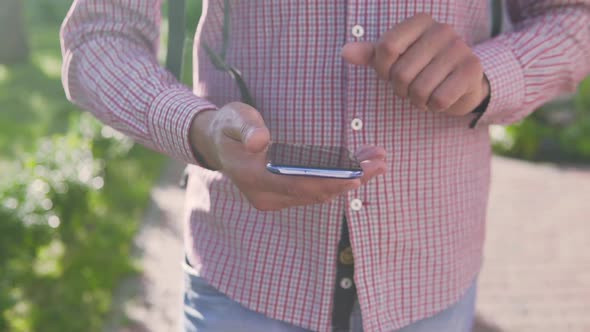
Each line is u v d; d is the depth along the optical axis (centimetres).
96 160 639
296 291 133
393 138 128
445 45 112
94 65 122
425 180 131
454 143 134
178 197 635
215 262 139
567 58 136
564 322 416
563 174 786
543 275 486
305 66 128
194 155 112
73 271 437
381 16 126
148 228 547
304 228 130
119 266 451
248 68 133
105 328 378
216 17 135
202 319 142
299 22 127
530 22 144
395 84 113
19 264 409
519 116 137
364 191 127
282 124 130
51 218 426
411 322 135
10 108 1021
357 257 128
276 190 101
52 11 2328
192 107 111
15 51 1466
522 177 770
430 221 133
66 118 970
